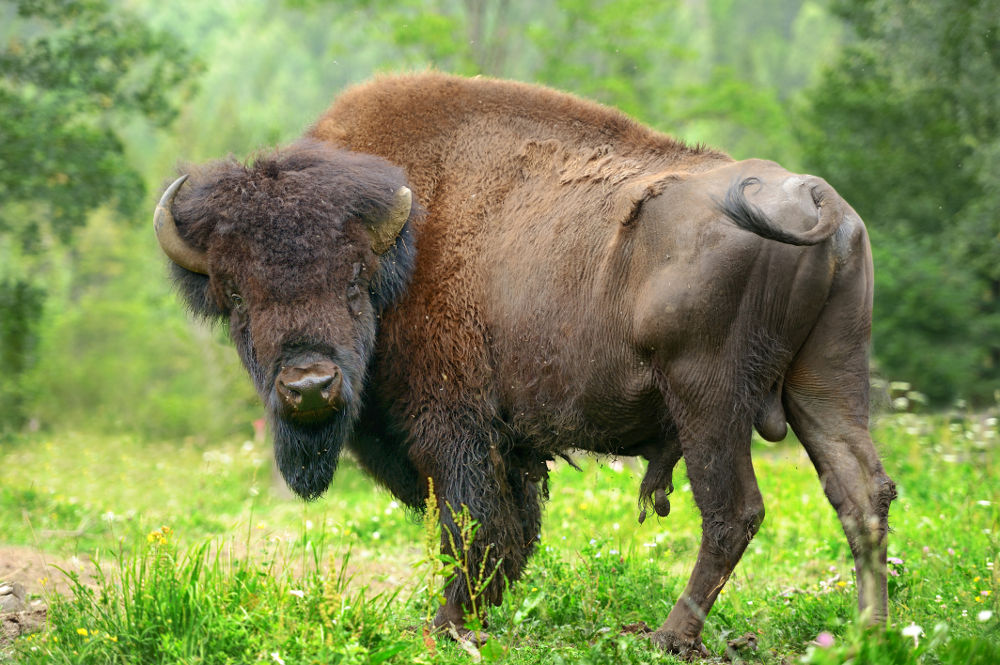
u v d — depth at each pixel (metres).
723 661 19.27
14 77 72.75
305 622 16.78
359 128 23.61
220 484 51.38
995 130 76.69
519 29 117.62
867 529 17.88
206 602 17.86
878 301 84.31
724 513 19.20
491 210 22.05
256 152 22.23
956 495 34.47
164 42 76.44
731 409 18.86
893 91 97.00
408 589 26.17
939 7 72.50
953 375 80.31
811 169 103.25
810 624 20.94
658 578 24.12
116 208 74.94
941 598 21.58
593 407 20.64
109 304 141.12
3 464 58.19
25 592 22.97
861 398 18.69
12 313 82.94
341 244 20.09
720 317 18.64
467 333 21.61
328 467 20.81
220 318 21.59
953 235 85.25
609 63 117.25
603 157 21.55
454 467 21.53
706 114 111.50
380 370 22.06
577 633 19.98
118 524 36.50
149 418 98.38
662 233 19.25
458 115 23.17
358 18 116.25
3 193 71.12
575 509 34.31
